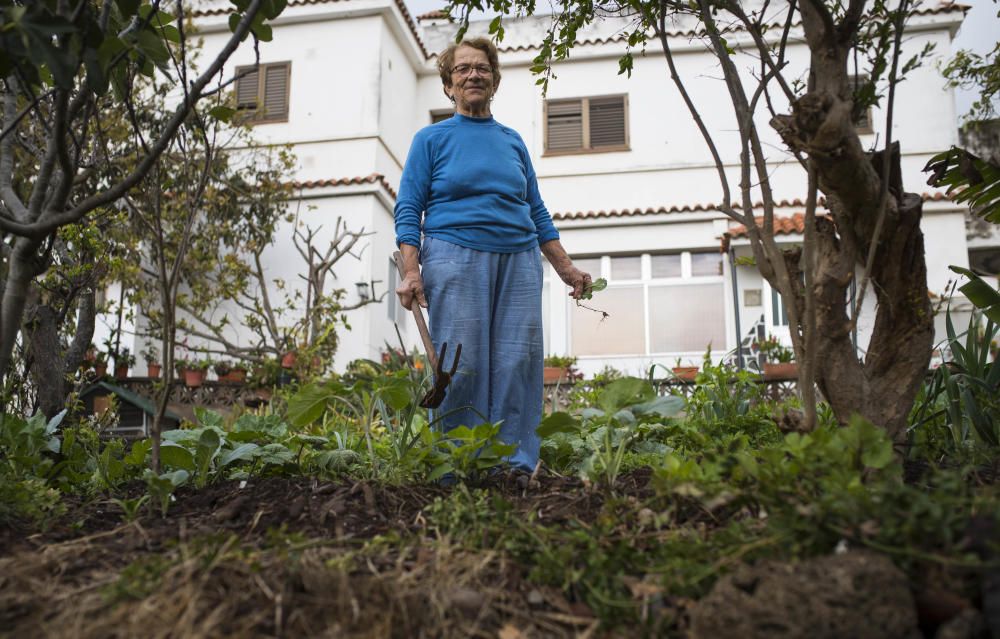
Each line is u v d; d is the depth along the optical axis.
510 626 1.46
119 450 2.89
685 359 10.48
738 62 10.88
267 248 10.41
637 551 1.66
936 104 10.64
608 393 2.27
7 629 1.43
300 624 1.41
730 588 1.35
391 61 11.55
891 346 2.23
